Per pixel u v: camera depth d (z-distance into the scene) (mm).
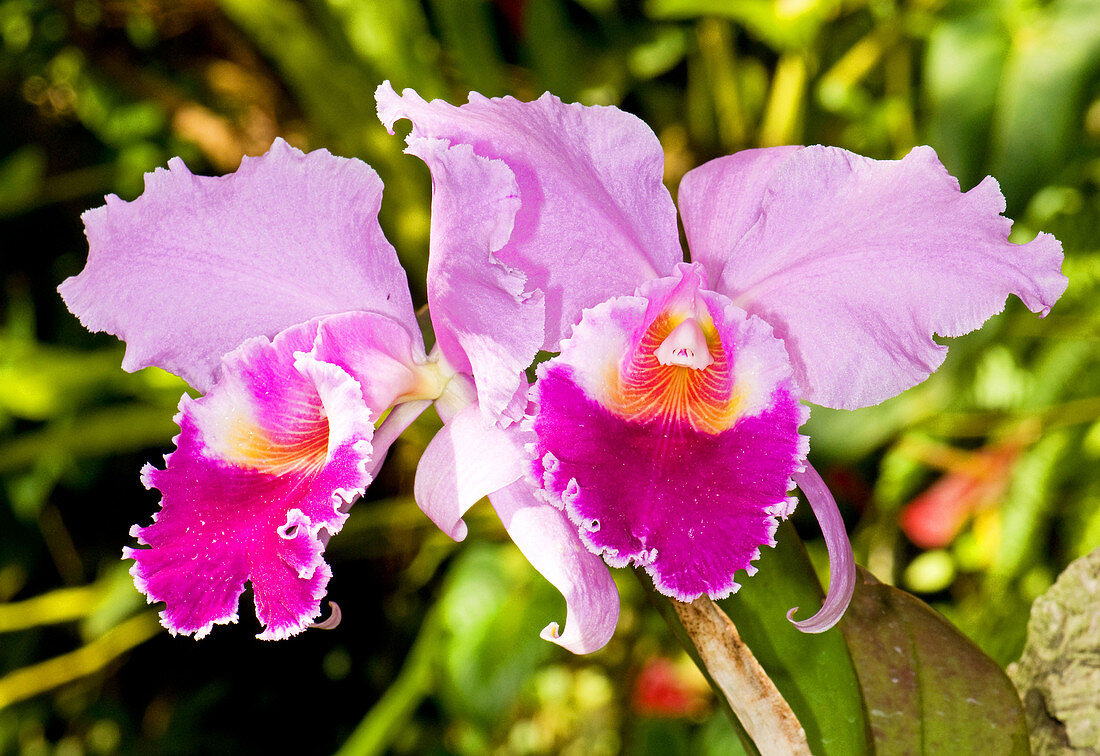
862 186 576
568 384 570
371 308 601
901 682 606
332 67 938
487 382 571
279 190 587
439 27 1020
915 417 856
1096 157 966
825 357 591
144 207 590
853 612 611
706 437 576
